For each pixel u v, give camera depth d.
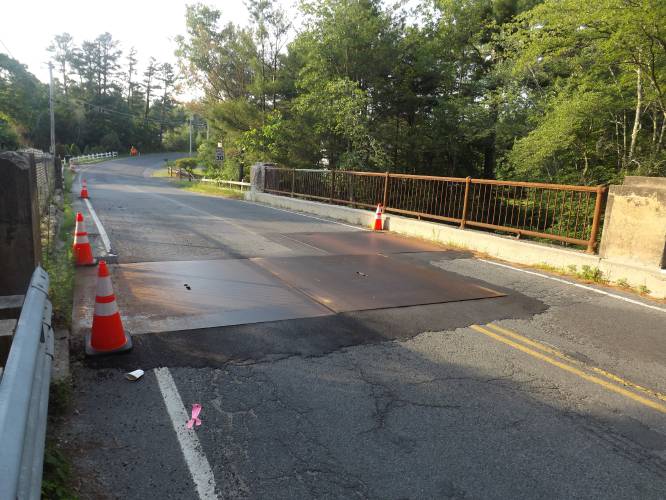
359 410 3.58
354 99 22.03
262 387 3.86
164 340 4.65
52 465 2.68
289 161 27.77
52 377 3.57
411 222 11.95
